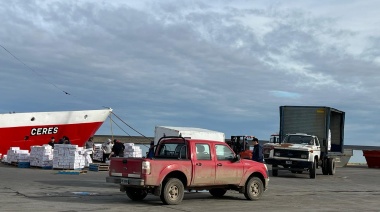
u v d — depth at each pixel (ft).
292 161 85.97
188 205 42.42
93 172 81.00
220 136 97.60
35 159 86.69
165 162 41.75
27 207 37.50
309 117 94.27
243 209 40.65
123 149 94.94
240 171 47.01
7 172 73.87
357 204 47.83
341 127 106.22
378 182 82.69
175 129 93.76
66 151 82.84
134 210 38.06
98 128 117.91
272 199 49.65
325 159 96.02
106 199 44.88
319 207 44.04
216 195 50.98
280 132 96.32
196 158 43.93
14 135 104.17
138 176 40.68
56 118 110.01
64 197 44.98
